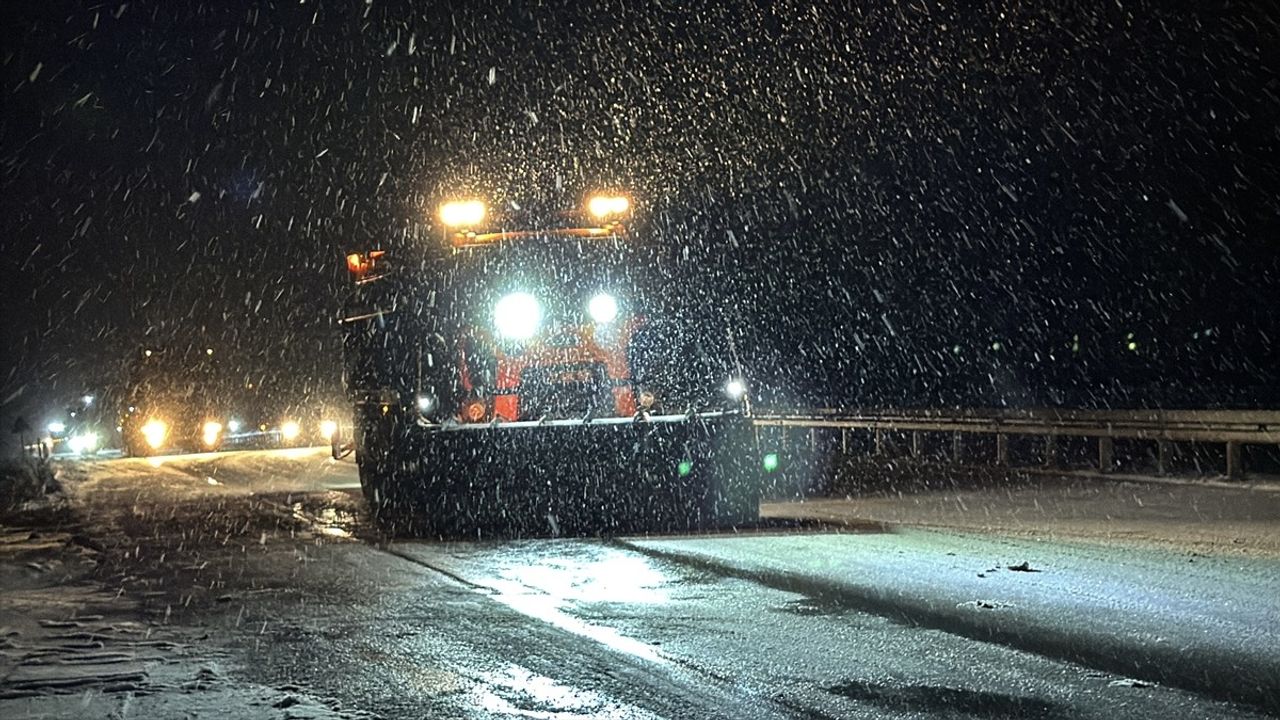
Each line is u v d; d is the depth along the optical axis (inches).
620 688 298.8
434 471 619.2
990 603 392.8
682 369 647.1
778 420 1380.4
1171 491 767.7
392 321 658.8
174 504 843.4
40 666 333.7
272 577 490.3
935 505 710.5
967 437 1312.7
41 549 598.9
